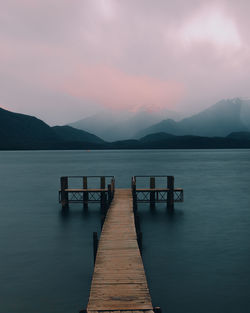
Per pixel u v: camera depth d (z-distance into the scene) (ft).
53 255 53.93
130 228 51.62
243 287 42.06
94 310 26.11
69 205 100.89
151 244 59.98
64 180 93.09
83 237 64.80
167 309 36.81
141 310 26.14
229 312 36.19
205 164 328.08
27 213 88.84
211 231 69.15
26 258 52.49
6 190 139.13
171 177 93.04
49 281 43.75
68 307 37.17
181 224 75.51
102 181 90.94
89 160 447.42
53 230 70.38
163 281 43.75
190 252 55.36
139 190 92.84
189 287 42.04
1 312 36.06
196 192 129.18
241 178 184.34
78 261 51.08
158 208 94.89
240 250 56.44
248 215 85.71
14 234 67.36
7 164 352.49
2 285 42.63
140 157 548.31
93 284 30.99
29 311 36.29
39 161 424.87
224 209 93.71
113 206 70.95
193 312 36.22
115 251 40.37
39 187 149.69
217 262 50.67
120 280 31.83
